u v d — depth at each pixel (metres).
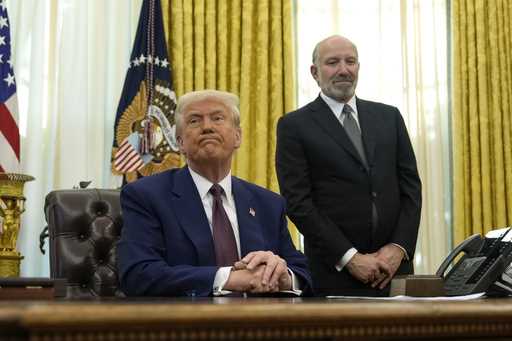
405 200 3.16
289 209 3.09
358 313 0.91
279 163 3.20
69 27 4.63
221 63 4.78
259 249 2.14
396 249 2.99
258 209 2.26
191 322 0.82
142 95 4.61
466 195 4.99
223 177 2.24
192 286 1.88
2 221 3.93
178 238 2.08
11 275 3.71
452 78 5.11
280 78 4.84
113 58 4.72
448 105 5.13
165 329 0.82
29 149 4.45
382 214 3.06
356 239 3.05
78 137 4.56
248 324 0.86
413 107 5.07
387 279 2.93
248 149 4.76
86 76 4.62
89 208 2.58
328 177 3.12
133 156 4.52
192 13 4.78
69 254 2.50
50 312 0.76
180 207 2.13
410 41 5.12
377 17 5.13
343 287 2.94
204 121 2.21
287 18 4.89
